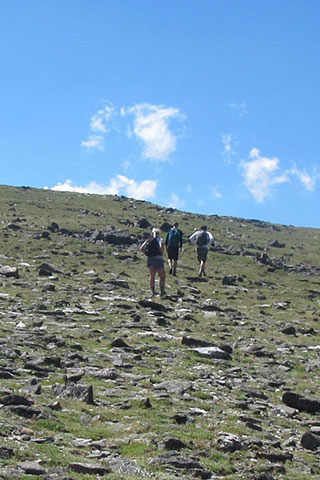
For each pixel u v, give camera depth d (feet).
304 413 42.57
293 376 53.16
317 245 224.12
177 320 73.72
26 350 48.62
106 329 62.75
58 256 124.77
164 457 28.60
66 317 66.85
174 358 53.31
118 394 39.78
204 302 92.48
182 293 95.25
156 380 44.52
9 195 217.56
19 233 146.82
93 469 25.81
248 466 29.81
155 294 93.25
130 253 138.00
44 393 37.40
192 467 28.17
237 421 37.47
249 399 43.60
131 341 58.03
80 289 89.35
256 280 126.00
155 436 31.71
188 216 237.25
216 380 47.09
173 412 36.88
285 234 250.98
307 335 74.74
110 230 163.12
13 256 119.75
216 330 70.74
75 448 28.81
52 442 28.96
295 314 90.84
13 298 75.92
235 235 212.64
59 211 192.65
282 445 34.37
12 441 27.76
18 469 24.76
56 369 44.14
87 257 127.13
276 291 115.14
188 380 46.16
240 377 50.01
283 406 43.09
